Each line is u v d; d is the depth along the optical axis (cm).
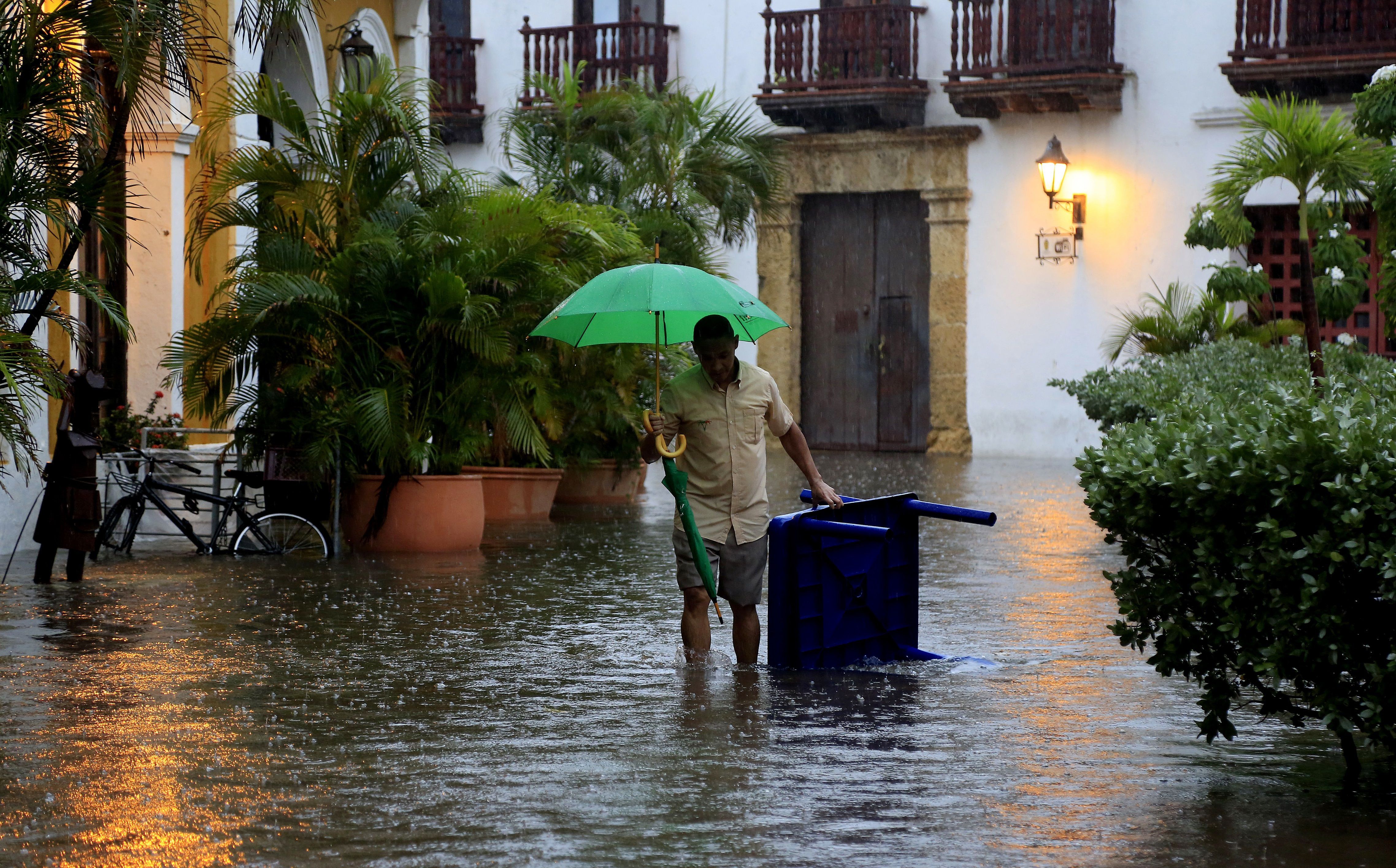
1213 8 3119
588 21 3647
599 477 2302
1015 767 771
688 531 1016
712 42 3572
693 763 775
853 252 3550
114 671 1007
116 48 1257
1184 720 875
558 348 1989
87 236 1805
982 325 3378
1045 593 1374
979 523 1029
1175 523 743
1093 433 3266
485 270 1650
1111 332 3241
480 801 708
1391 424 702
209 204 1747
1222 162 3106
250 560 1602
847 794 721
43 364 1210
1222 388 1577
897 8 3366
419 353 1672
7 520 1620
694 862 625
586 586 1416
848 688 961
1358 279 1927
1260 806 703
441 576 1477
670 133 2520
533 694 943
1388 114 1570
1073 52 3189
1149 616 763
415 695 938
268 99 1691
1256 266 2569
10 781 740
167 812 692
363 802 707
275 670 1014
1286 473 697
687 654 1050
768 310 1048
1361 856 631
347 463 1648
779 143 2642
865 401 3556
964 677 1000
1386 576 667
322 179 1709
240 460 1700
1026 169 3316
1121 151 3225
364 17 2442
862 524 1055
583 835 658
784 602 1017
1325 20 2955
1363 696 721
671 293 1004
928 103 3428
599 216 1891
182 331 1623
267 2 1491
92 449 1420
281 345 1658
